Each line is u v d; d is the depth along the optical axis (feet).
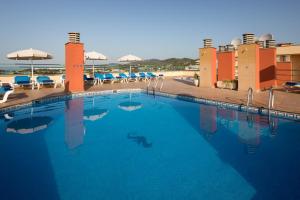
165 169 16.44
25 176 15.40
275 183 14.34
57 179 15.02
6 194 13.33
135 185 14.26
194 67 100.94
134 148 20.49
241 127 25.98
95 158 18.34
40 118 30.37
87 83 63.05
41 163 17.37
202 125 27.32
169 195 13.15
